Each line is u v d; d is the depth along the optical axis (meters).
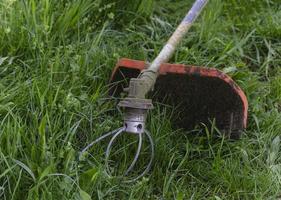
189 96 3.61
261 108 3.83
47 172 2.89
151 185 3.28
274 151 3.57
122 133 3.41
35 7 3.90
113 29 4.28
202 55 4.16
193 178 3.37
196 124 3.64
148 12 4.43
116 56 3.86
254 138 3.67
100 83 3.73
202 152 3.53
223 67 4.12
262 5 4.72
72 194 2.96
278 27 4.43
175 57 4.03
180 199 3.09
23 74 3.63
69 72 3.66
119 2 4.34
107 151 3.17
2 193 2.92
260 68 4.23
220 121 3.62
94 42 3.92
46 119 3.23
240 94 3.57
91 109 3.48
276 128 3.71
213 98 3.59
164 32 4.34
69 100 3.41
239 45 4.26
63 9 4.09
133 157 3.38
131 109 3.09
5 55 3.76
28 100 3.38
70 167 3.07
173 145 3.52
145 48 4.16
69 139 3.23
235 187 3.31
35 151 3.07
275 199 3.28
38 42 3.77
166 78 3.56
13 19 3.81
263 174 3.38
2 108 3.24
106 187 3.13
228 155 3.50
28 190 2.93
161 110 3.63
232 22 4.52
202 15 4.51
